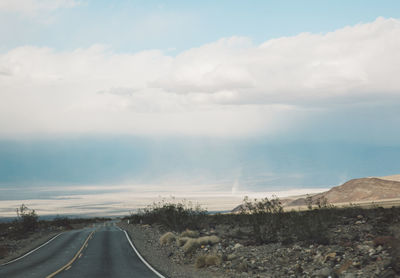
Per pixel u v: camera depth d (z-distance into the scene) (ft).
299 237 64.39
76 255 84.38
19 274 60.75
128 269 63.21
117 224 220.43
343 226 70.64
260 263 57.06
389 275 39.40
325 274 43.78
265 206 77.56
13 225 156.97
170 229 122.83
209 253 72.84
